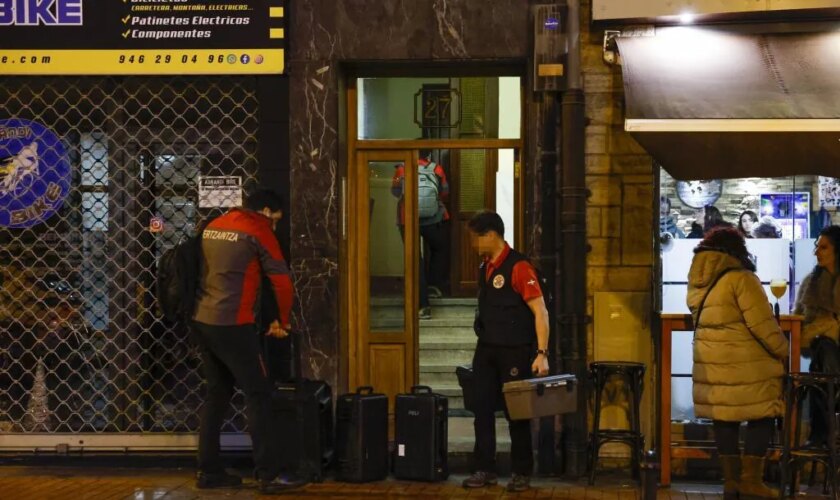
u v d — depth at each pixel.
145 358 8.23
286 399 7.43
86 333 8.23
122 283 8.19
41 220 8.20
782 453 6.96
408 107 8.54
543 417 7.08
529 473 7.32
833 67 7.20
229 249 7.02
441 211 9.27
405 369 8.58
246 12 7.91
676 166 7.00
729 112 6.75
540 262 7.88
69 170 8.19
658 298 7.85
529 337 7.14
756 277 6.98
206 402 7.31
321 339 7.97
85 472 7.95
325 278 7.96
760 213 7.93
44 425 8.23
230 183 8.10
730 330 6.95
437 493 7.22
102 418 8.24
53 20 7.97
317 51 7.95
